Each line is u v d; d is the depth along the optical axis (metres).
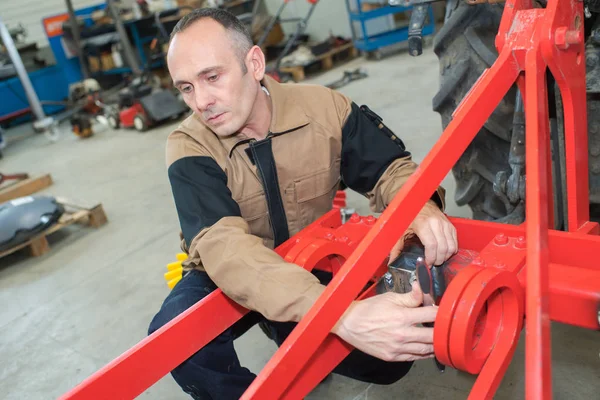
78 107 5.77
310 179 1.37
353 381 1.66
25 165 5.02
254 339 1.95
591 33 1.30
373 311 0.93
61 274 2.78
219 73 1.14
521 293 0.93
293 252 1.18
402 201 0.90
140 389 1.01
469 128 0.97
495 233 1.16
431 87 4.27
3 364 2.12
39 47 7.70
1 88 6.52
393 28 6.07
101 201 3.66
